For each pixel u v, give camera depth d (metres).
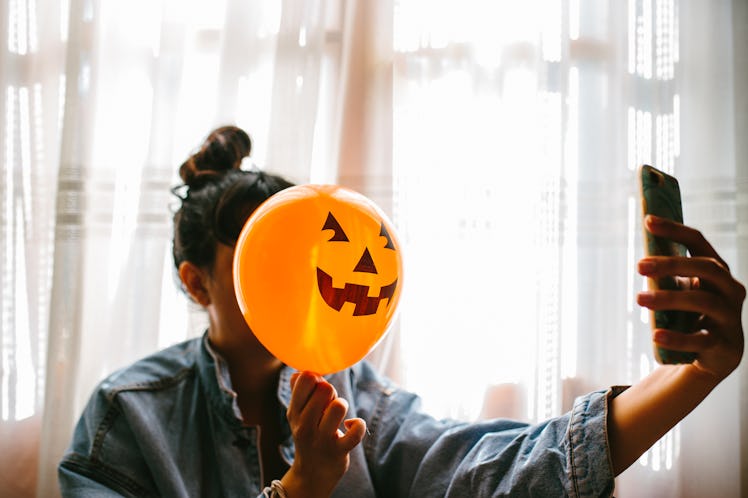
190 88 1.21
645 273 0.43
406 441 0.74
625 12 1.21
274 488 0.54
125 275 1.15
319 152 1.22
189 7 1.21
